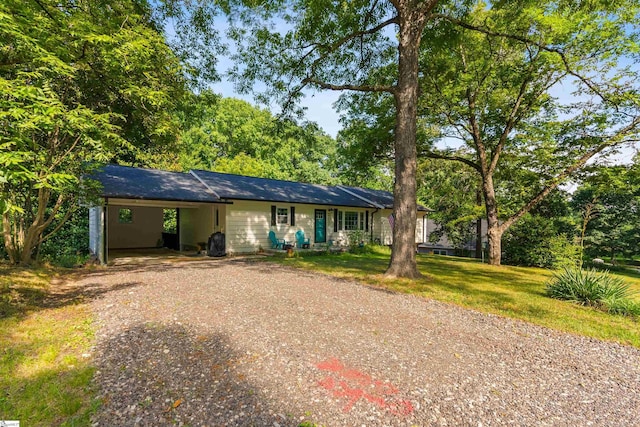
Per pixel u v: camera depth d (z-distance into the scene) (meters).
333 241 17.08
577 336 4.50
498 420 2.50
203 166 28.88
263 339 3.85
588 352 3.96
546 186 12.62
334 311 5.08
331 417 2.45
